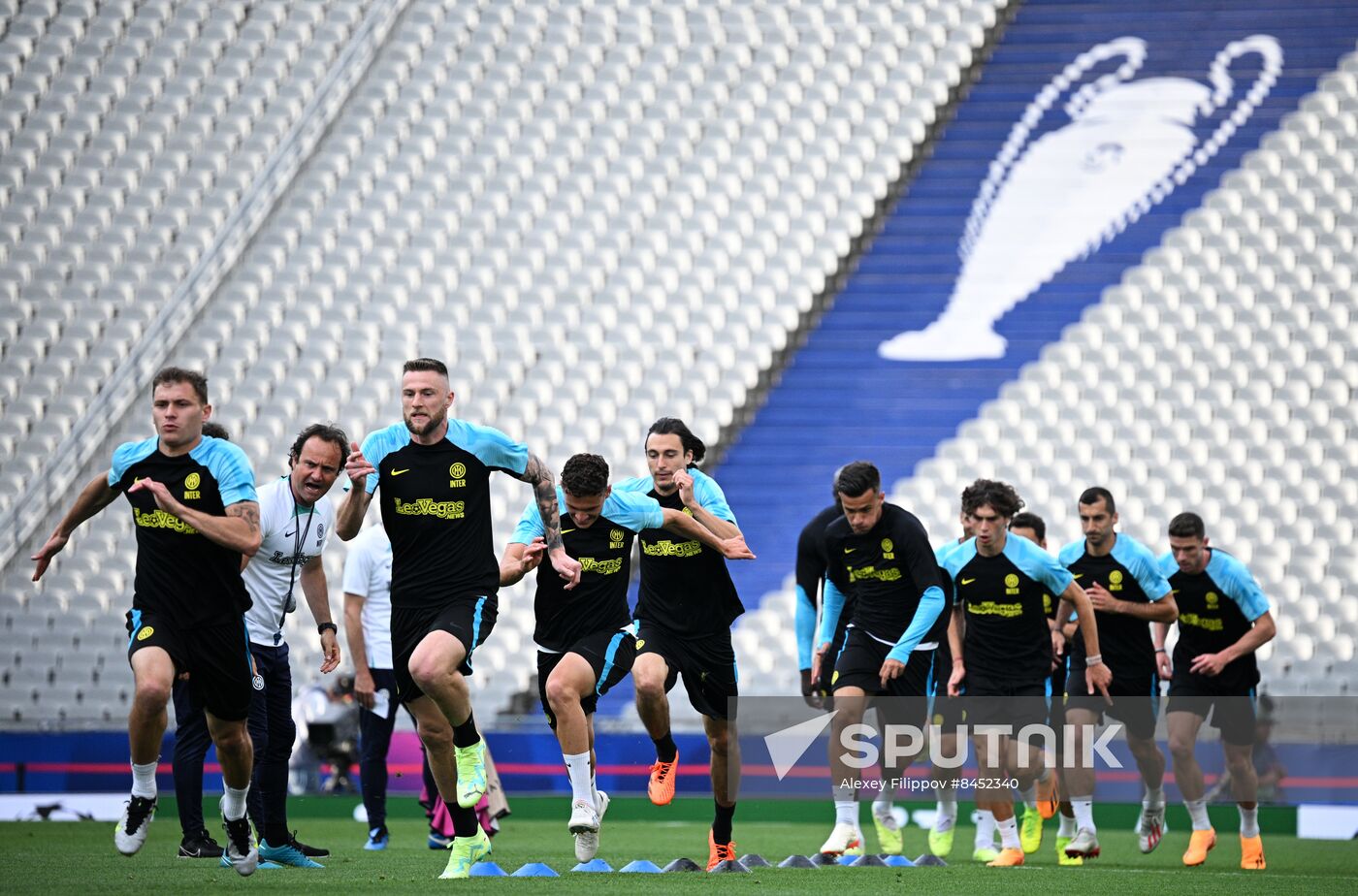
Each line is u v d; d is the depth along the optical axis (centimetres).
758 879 2559
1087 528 3541
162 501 2152
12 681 6025
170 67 7988
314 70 8056
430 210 7600
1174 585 3578
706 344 7188
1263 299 6994
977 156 7644
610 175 7712
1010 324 7100
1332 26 7700
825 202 7575
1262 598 3488
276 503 2866
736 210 7575
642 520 2673
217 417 6906
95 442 6788
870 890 2358
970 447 6731
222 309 7256
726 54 8069
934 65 7938
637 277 7388
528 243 7500
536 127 7875
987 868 3089
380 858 3152
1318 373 6769
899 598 3216
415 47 8162
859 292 7312
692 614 2755
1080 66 7812
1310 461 6538
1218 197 7281
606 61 8075
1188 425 6688
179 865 2877
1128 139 7544
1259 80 7588
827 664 3469
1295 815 4572
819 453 6812
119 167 7631
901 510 3203
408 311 7281
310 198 7638
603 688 2722
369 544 3406
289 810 4875
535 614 2756
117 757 5181
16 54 7888
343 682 4931
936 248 7394
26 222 7388
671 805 5103
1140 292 7081
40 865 2877
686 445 2861
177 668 2223
